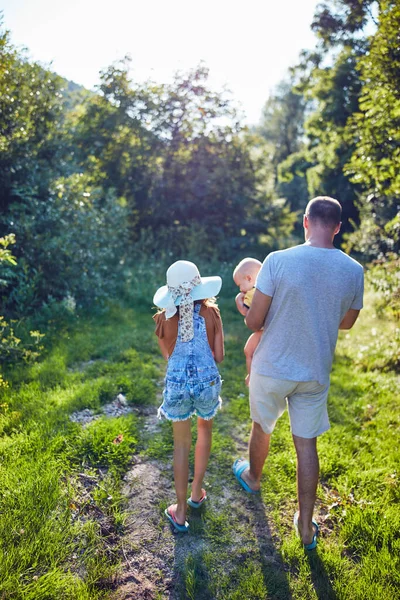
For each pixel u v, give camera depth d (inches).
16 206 258.8
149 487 119.0
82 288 276.2
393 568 92.4
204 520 108.8
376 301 290.7
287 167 1086.4
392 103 229.0
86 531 101.0
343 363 225.3
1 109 265.6
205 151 502.3
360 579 91.0
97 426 140.3
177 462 101.4
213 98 484.4
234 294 370.3
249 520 109.6
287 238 582.9
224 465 131.3
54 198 286.2
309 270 93.1
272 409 103.7
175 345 99.7
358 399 175.9
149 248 434.6
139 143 483.2
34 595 83.1
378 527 102.7
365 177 266.1
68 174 331.0
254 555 99.2
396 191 254.2
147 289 325.1
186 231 468.8
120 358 204.8
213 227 484.1
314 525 103.4
